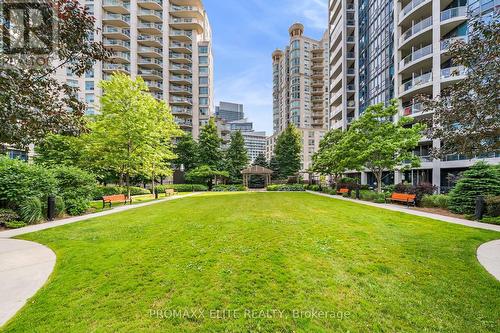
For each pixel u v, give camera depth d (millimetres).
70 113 5105
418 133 16703
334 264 4734
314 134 73875
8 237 7059
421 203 13789
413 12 24188
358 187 22828
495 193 10430
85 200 12172
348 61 38000
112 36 46906
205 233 7164
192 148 40969
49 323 2934
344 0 37656
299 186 37250
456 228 7902
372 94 32844
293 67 81562
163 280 4055
